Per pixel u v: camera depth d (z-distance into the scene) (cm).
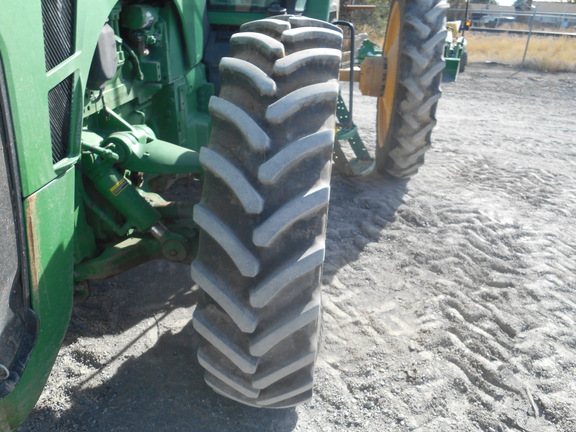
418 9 423
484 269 356
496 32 2378
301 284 190
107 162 220
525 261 369
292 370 200
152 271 330
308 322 191
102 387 242
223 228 183
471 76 1208
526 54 1502
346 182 486
